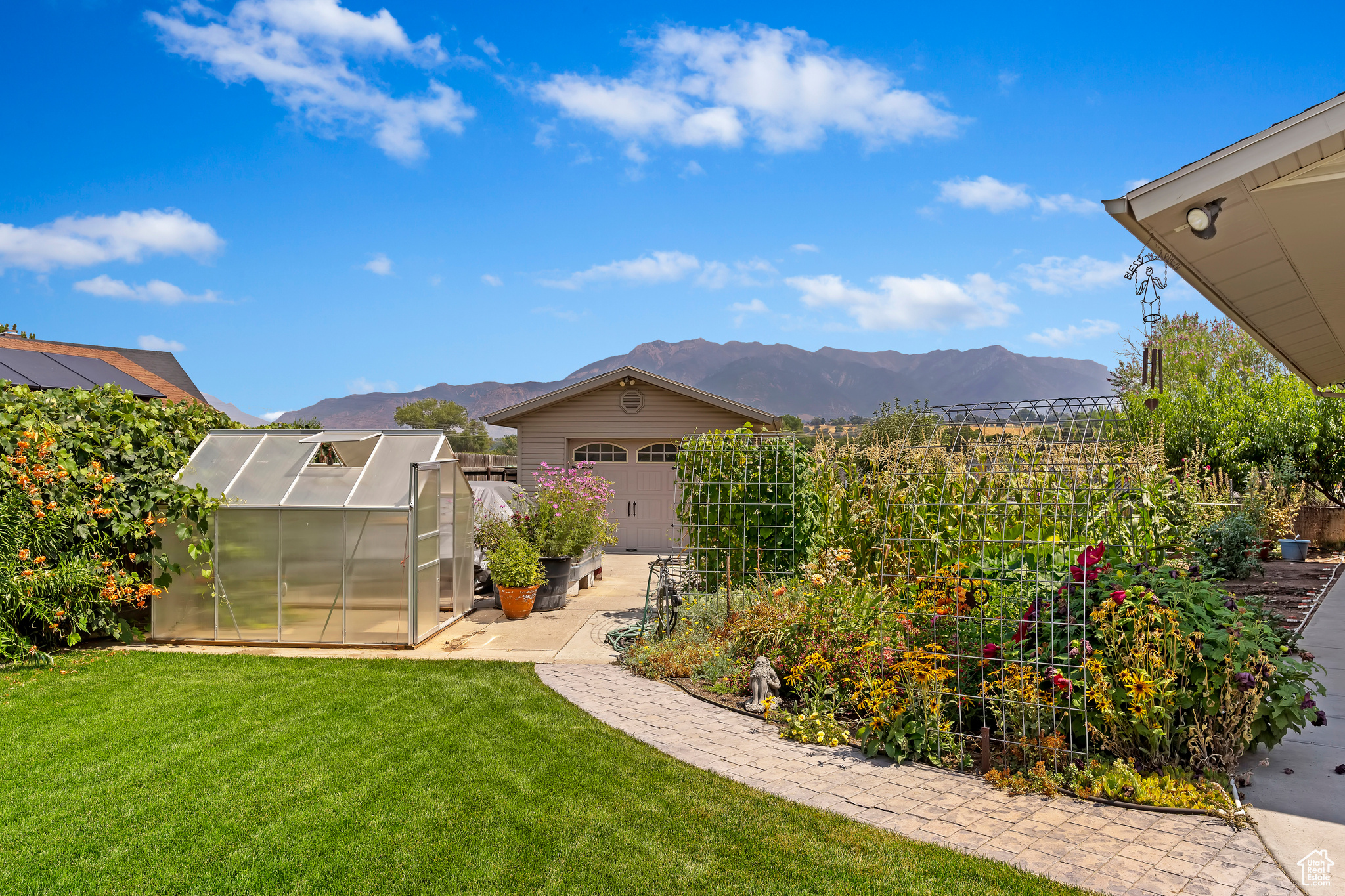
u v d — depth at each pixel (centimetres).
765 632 657
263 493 792
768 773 449
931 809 396
